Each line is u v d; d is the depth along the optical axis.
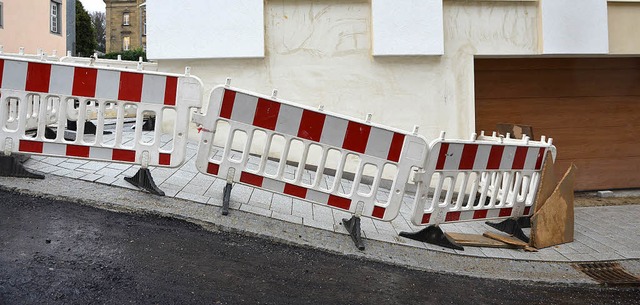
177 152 4.52
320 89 6.93
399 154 4.44
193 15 6.67
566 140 8.34
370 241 4.52
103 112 4.48
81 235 3.60
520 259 4.70
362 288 3.58
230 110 4.36
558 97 8.24
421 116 7.10
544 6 7.23
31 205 3.99
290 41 6.88
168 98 4.48
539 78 8.13
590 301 3.98
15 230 3.52
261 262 3.71
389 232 4.93
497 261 4.58
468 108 7.20
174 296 2.98
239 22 6.70
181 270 3.35
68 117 7.04
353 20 6.95
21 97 4.44
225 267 3.52
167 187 4.85
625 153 8.63
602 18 7.40
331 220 4.94
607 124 8.52
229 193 4.48
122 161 4.52
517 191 5.25
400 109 7.05
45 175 4.68
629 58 8.52
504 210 5.21
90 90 4.43
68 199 4.15
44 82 4.41
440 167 4.57
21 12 22.50
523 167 5.20
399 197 4.48
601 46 7.40
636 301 4.05
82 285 2.93
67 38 31.61
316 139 4.39
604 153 8.55
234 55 6.71
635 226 6.21
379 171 4.45
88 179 4.70
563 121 8.30
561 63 8.21
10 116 5.28
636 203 7.85
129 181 4.69
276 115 4.36
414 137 4.43
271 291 3.29
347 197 4.46
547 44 7.24
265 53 6.84
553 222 5.23
